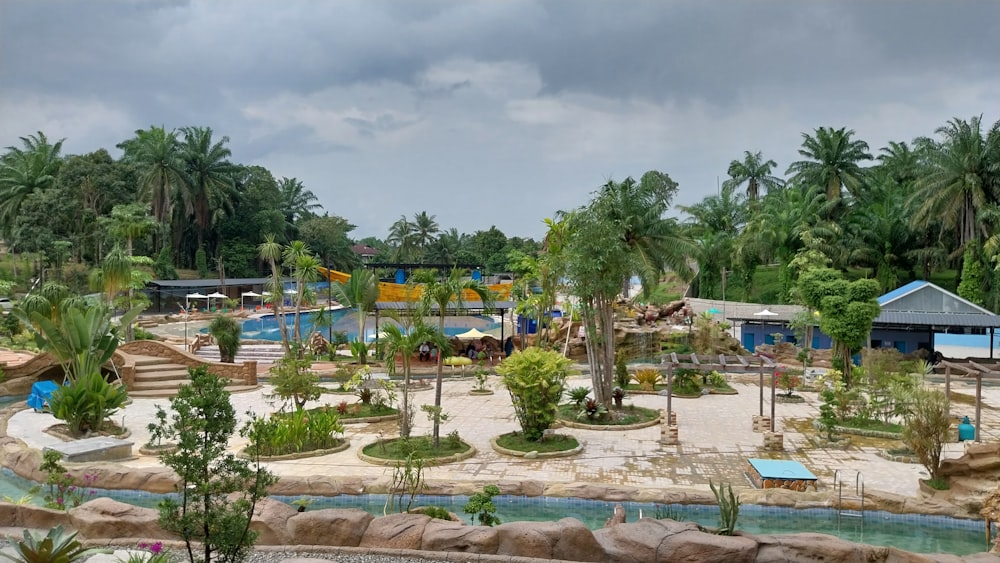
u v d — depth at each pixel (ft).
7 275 230.68
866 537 48.06
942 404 57.88
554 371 71.05
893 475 61.72
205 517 25.16
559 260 93.09
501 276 337.93
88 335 75.56
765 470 57.31
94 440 65.05
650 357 144.15
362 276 139.95
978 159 192.44
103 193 267.80
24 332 147.02
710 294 242.58
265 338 189.37
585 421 83.97
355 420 83.10
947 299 144.87
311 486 53.67
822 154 234.58
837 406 87.04
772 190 283.59
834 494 53.01
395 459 64.03
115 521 35.88
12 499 49.47
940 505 50.29
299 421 68.44
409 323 85.15
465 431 79.41
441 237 435.94
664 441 73.46
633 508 52.75
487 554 33.09
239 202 318.65
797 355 132.87
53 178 262.47
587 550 32.65
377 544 34.35
